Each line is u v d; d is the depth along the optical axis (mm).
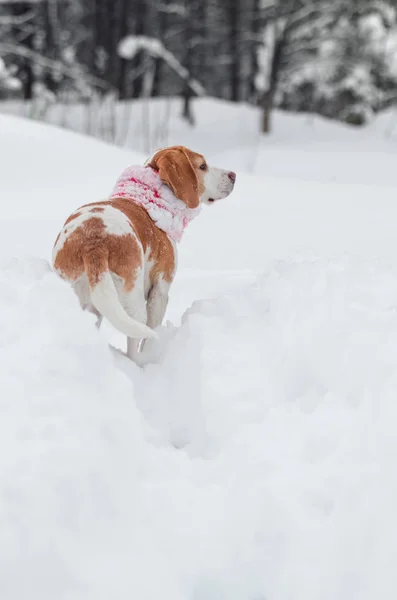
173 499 2289
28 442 2205
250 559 2129
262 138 18984
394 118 21281
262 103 19422
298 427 2492
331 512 2168
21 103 20078
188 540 2154
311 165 13758
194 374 2893
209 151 17344
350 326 2738
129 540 2107
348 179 12281
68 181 7801
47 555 1948
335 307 2855
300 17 18047
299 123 20672
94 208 3086
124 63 20922
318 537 2102
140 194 3324
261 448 2465
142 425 2596
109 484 2217
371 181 12023
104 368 2637
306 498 2215
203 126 19766
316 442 2389
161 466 2420
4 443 2180
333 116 24297
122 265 2920
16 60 19094
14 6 18859
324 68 19594
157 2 20891
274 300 3135
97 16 20891
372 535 2039
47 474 2109
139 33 20922
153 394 2850
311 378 2711
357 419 2396
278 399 2705
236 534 2172
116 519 2152
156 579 2025
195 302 3346
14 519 1975
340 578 1999
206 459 2559
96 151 9203
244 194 8156
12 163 8133
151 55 20234
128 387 2643
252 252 5699
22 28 18828
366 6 18719
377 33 18984
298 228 6512
